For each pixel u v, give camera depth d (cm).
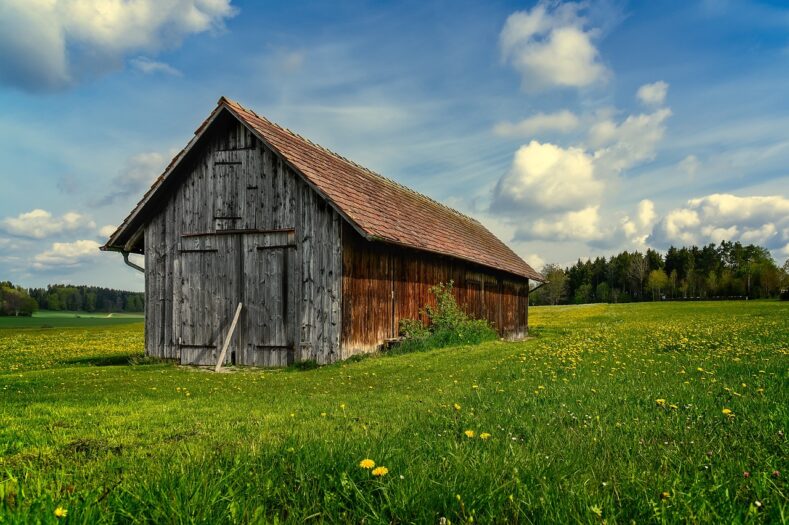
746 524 210
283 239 1382
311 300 1339
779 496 239
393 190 2117
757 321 2797
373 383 888
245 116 1402
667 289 11438
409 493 238
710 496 242
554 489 243
